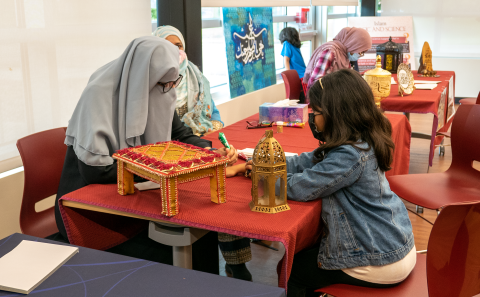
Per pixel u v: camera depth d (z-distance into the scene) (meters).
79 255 1.17
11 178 2.21
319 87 1.45
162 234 1.37
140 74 1.68
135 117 1.68
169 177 1.28
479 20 6.98
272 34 5.27
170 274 1.07
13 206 2.23
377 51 4.91
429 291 1.17
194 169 1.33
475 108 2.28
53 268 1.08
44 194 1.96
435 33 7.29
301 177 1.41
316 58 4.11
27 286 1.00
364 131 1.41
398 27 7.15
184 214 1.33
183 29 3.32
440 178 2.38
